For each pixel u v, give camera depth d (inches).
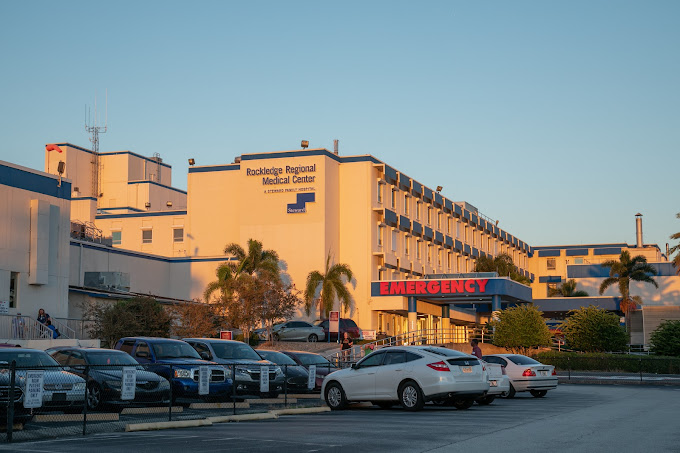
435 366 832.3
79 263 2038.6
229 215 2645.2
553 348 2234.3
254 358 967.0
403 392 844.6
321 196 2453.2
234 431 629.0
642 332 3196.4
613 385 1504.7
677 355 2065.7
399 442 548.4
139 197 3501.5
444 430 631.8
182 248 2719.0
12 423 566.9
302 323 2148.1
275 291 1910.7
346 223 2544.3
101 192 3545.8
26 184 1603.1
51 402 655.1
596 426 668.7
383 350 880.3
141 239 2775.6
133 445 531.2
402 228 2751.0
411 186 2834.6
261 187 2524.6
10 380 568.4
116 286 1950.1
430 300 2591.0
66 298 1688.0
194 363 840.3
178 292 2442.2
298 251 2454.5
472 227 3543.3
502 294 2347.4
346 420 732.0
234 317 1838.1
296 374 1021.8
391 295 2445.9
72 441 557.9
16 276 1565.0
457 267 3304.6
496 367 970.1
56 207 1670.8
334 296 2309.3
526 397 1138.7
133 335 1541.6
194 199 2696.9
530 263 4675.2
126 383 648.4
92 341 1435.8
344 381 885.2
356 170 2556.6
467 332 3129.9
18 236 1571.1
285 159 2504.9
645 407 911.7
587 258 4601.4
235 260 2402.8
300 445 531.2
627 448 518.3
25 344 1355.8
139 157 3641.7
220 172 2674.7
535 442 549.6
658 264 3348.9
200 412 782.5
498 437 580.4
